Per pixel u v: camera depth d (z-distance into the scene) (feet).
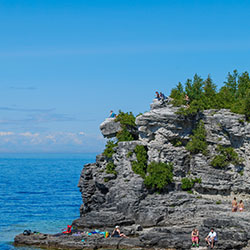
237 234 207.31
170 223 254.47
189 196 264.11
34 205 407.85
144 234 223.30
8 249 228.84
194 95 300.81
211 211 252.62
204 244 211.61
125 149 279.90
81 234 238.07
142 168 273.13
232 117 265.34
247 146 264.52
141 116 281.13
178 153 274.36
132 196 263.29
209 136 274.36
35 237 239.30
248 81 335.06
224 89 311.06
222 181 266.36
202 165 271.08
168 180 268.41
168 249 214.28
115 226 250.78
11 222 311.06
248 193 266.77
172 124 274.98
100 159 302.45
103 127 309.83
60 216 339.57
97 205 298.76
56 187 618.03
